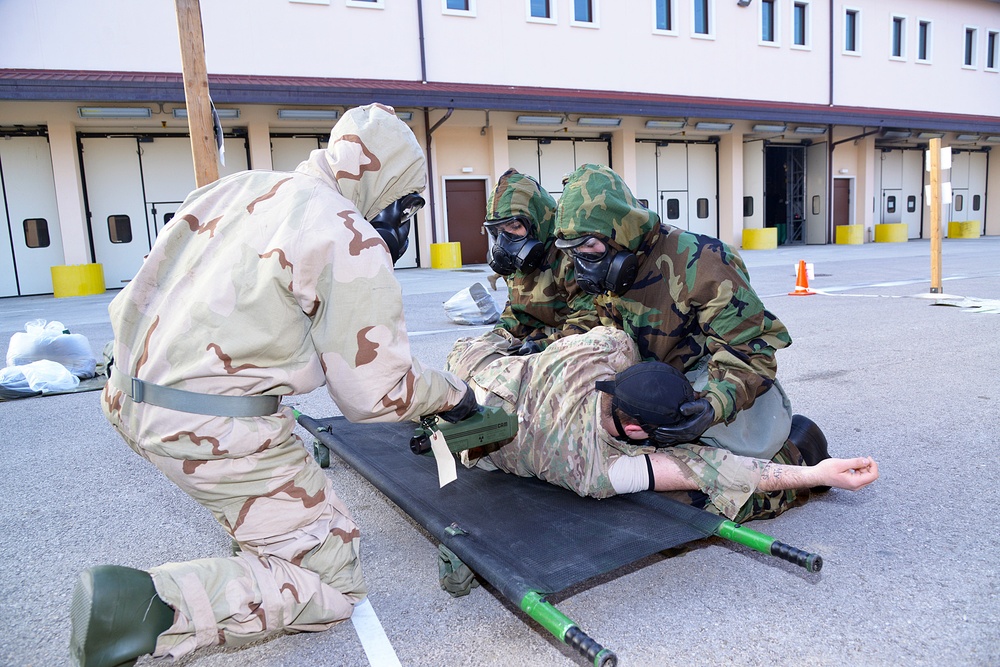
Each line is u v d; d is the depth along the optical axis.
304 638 1.84
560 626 1.46
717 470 2.13
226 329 1.54
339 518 1.82
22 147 14.55
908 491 2.62
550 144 19.47
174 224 1.68
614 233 2.18
